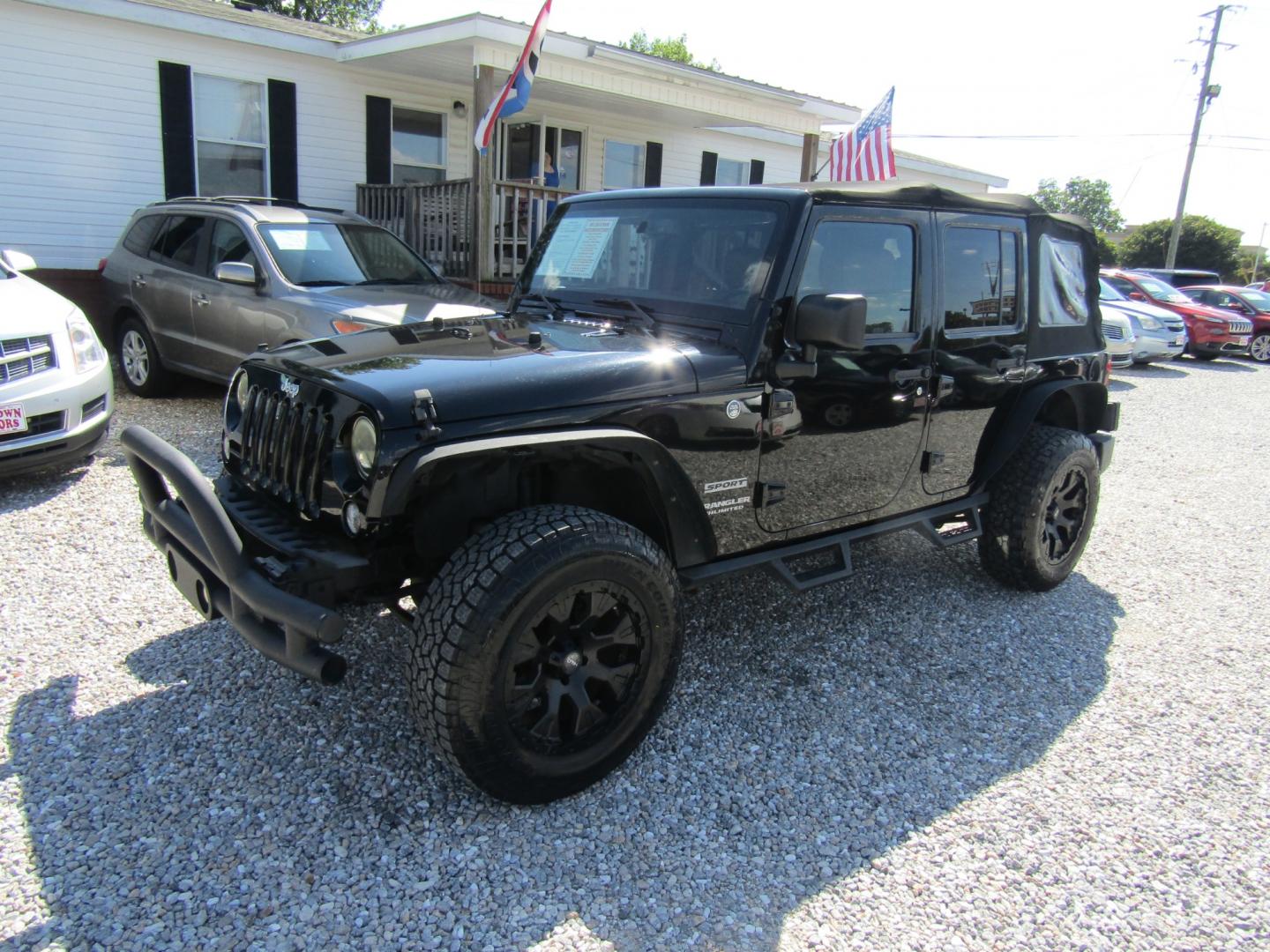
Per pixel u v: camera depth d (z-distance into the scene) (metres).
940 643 3.97
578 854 2.48
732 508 3.12
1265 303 18.53
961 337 3.81
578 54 10.37
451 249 10.63
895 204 3.44
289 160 11.13
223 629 3.62
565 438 2.56
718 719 3.23
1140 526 5.98
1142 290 18.59
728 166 16.41
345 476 2.53
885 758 3.04
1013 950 2.21
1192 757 3.14
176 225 7.57
